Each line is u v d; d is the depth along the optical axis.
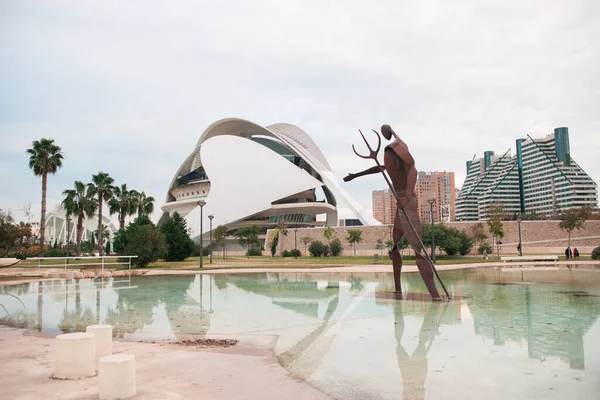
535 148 129.62
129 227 40.50
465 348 7.28
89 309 12.67
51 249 61.69
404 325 9.39
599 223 52.31
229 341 8.12
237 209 76.19
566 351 7.02
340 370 6.16
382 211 158.88
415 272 26.42
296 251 54.66
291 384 5.52
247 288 18.34
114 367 4.97
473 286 17.47
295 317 10.80
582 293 14.72
